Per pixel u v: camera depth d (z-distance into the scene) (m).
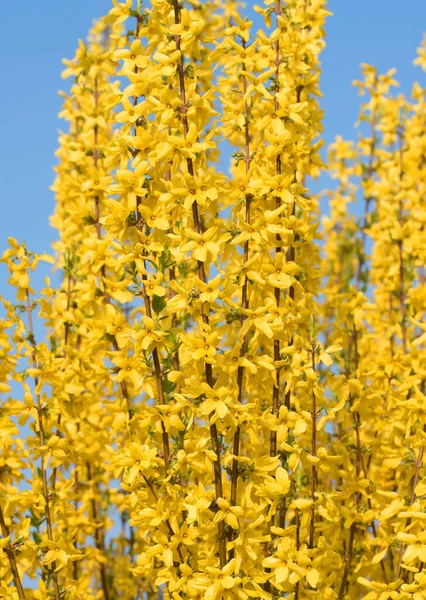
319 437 4.64
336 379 4.68
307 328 4.00
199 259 3.23
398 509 3.84
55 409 4.62
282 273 3.65
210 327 3.24
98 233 5.26
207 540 3.42
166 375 3.63
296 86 4.43
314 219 4.73
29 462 4.23
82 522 5.16
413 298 5.81
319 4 4.81
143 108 3.57
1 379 4.24
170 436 3.84
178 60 3.47
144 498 3.58
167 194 3.35
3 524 3.87
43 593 3.95
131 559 6.12
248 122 3.71
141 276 3.52
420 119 6.94
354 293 5.13
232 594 3.24
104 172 5.32
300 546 3.49
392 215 6.43
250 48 3.84
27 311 4.34
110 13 3.78
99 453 5.48
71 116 6.38
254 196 3.58
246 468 3.43
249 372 3.65
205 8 5.35
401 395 4.54
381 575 4.85
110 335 4.71
